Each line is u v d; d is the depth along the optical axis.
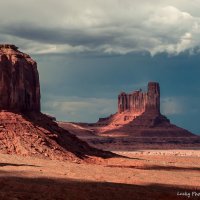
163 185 60.25
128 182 62.50
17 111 107.38
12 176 58.16
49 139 100.19
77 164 84.69
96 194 47.00
